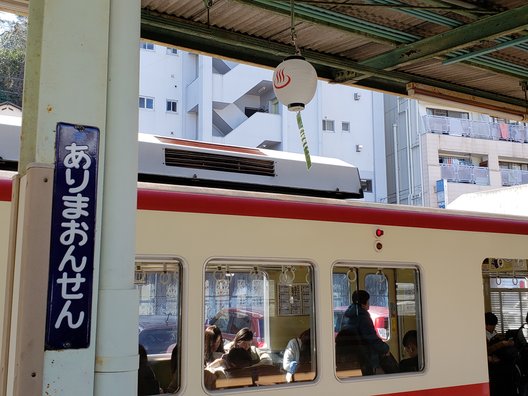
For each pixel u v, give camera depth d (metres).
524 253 5.54
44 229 1.75
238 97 22.84
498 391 6.05
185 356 3.70
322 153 23.33
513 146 25.52
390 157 25.19
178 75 22.83
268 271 4.15
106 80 1.92
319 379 4.20
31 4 1.98
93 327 1.80
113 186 1.89
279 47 5.69
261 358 4.02
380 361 4.55
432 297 4.88
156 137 4.61
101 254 1.85
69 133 1.84
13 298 1.84
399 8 4.90
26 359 1.69
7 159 3.95
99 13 1.93
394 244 4.73
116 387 1.80
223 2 4.81
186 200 3.86
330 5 4.95
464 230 5.17
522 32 5.44
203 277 3.84
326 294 4.33
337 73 6.53
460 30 5.34
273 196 4.25
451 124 24.28
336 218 4.47
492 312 6.31
